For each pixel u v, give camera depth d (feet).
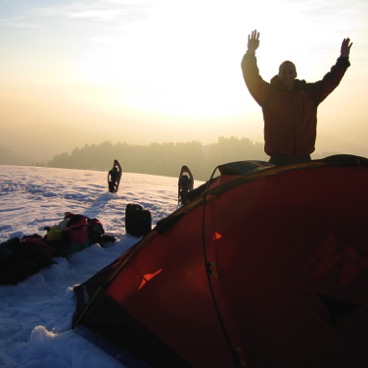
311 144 16.58
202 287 9.30
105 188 50.93
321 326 7.75
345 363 7.40
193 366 9.11
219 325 8.82
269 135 16.51
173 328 9.60
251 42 15.90
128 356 10.06
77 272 16.10
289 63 15.99
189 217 10.48
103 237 19.54
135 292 10.46
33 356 10.02
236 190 9.92
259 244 8.80
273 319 8.15
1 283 14.14
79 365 9.39
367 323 7.43
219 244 9.30
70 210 31.32
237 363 8.39
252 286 8.51
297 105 16.06
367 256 7.89
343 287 7.79
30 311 12.39
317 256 8.22
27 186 46.70
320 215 8.63
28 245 15.43
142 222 20.95
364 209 8.47
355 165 9.20
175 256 10.15
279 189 9.39
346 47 16.70
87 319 11.04
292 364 7.82
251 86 16.17
